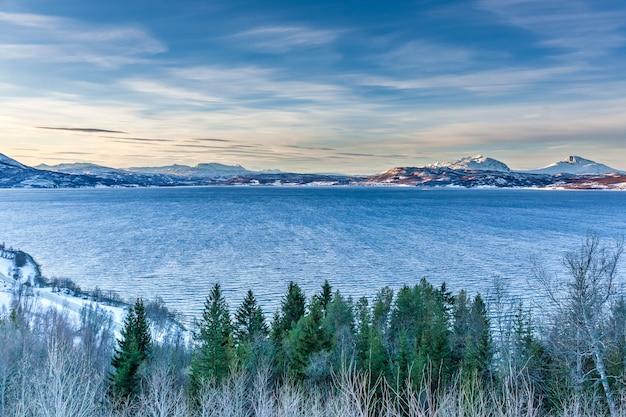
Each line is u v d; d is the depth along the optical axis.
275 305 80.56
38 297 84.75
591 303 20.14
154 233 174.25
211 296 66.06
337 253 128.88
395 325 54.31
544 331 29.25
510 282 89.88
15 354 26.33
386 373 28.44
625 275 81.56
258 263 115.62
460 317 53.59
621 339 23.58
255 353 37.47
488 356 32.22
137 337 42.16
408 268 107.81
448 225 197.50
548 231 171.50
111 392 28.91
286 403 11.31
